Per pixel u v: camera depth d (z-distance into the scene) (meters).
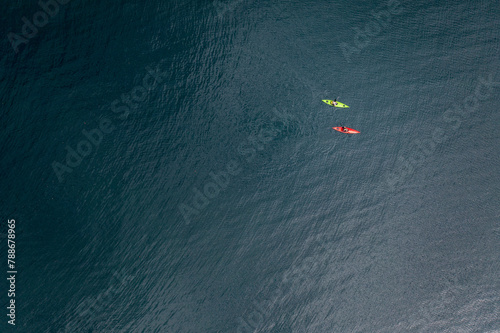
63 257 50.66
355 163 58.34
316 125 59.38
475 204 57.09
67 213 52.12
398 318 50.25
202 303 49.66
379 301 51.09
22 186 52.50
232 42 61.22
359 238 54.59
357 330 49.44
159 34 59.94
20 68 55.72
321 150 58.47
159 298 49.75
